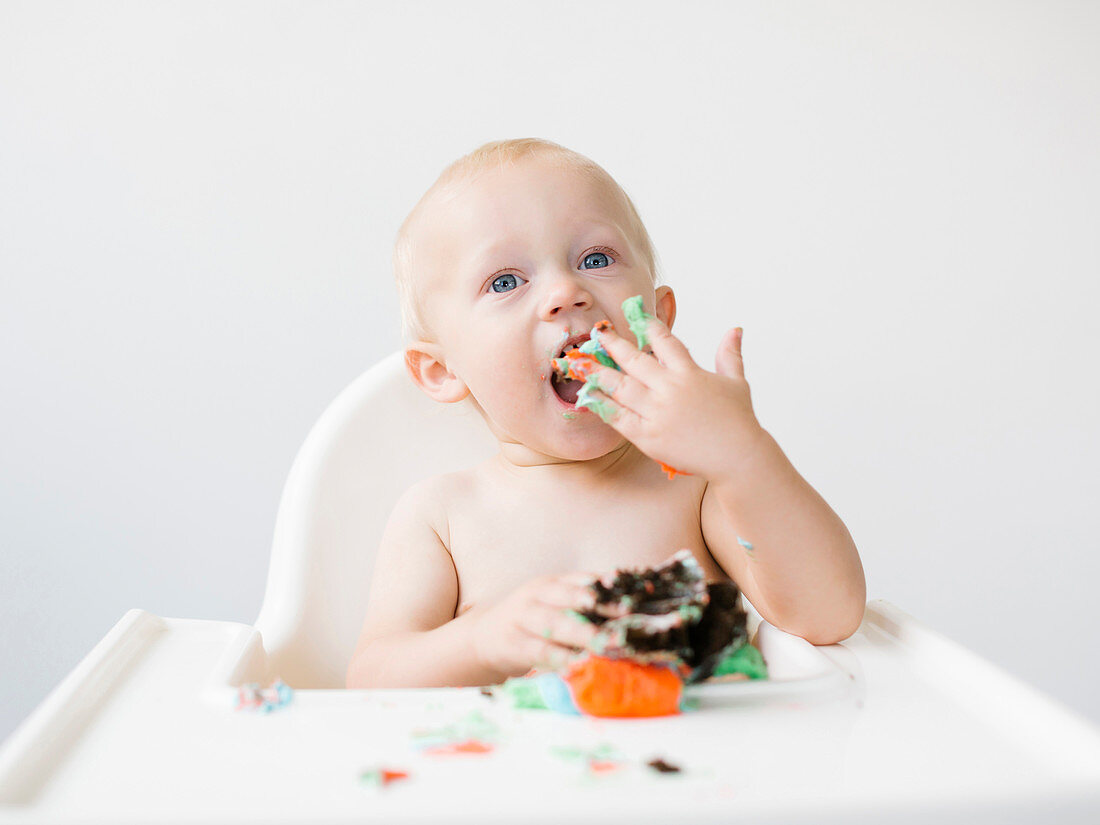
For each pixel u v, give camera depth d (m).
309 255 1.73
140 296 1.73
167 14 1.72
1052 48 1.80
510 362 0.86
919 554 1.81
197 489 1.74
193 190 1.73
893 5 1.78
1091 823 0.43
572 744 0.48
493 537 0.89
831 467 1.79
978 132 1.80
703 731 0.50
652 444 0.65
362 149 1.74
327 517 0.96
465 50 1.75
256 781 0.46
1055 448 1.82
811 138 1.77
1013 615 1.82
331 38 1.74
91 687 0.58
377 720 0.53
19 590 1.71
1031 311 1.81
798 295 1.78
